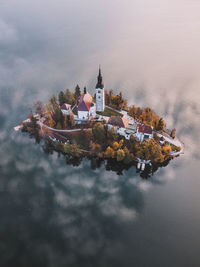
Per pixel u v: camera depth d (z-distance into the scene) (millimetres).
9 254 76875
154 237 82500
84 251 77812
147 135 117375
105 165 115625
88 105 136000
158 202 95688
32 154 121688
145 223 87312
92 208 93062
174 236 82938
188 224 87188
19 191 100875
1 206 94000
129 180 106500
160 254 77125
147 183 104438
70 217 89438
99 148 113750
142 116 133625
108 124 125250
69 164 115625
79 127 134625
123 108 150875
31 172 110812
